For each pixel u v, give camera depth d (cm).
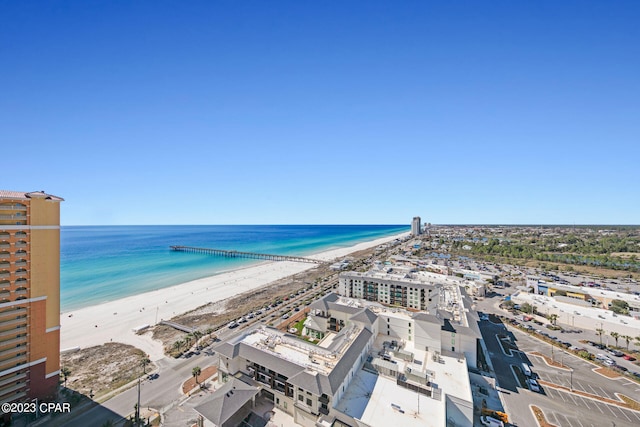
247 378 5622
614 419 5059
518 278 15825
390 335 7262
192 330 8894
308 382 4662
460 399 4712
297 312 10500
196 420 4903
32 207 5153
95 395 5584
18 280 5003
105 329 9019
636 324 8512
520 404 5419
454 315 7650
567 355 7450
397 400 4822
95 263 18862
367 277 11838
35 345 5147
